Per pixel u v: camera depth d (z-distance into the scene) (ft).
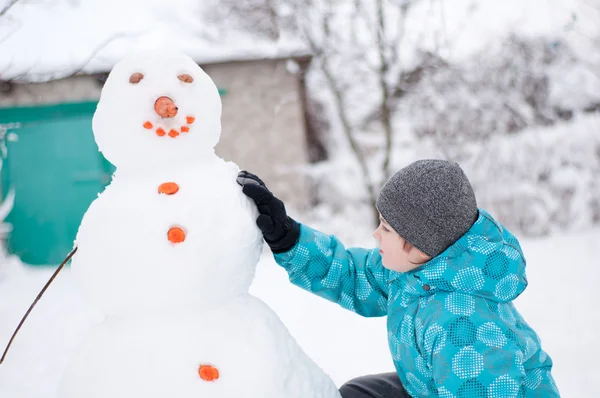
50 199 23.97
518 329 5.12
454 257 5.03
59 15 23.58
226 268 4.60
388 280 5.76
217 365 4.50
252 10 27.17
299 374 4.87
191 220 4.51
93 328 4.95
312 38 27.50
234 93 26.91
